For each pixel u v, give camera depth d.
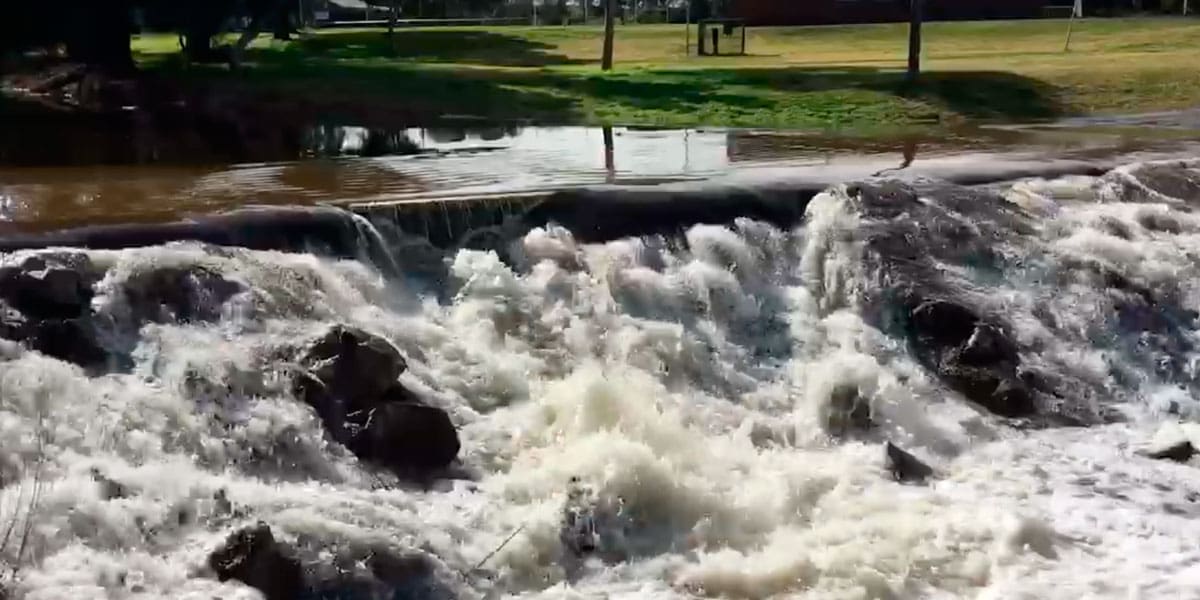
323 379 8.76
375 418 8.62
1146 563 8.03
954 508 8.70
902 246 12.33
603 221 11.98
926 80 24.22
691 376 10.75
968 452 10.05
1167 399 11.51
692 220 12.26
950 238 12.66
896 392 10.63
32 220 10.75
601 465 8.45
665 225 12.12
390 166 14.71
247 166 14.80
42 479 7.32
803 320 11.73
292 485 8.04
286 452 8.31
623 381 9.96
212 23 28.03
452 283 10.99
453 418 9.28
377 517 7.66
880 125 20.38
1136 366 11.91
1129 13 43.59
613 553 7.92
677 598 7.43
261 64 29.61
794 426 10.20
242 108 21.75
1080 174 15.03
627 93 23.34
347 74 26.38
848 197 12.69
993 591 7.60
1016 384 11.04
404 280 11.01
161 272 9.51
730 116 20.94
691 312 11.47
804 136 18.50
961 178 14.35
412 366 9.75
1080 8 40.78
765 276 12.09
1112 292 12.48
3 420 7.78
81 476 7.41
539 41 39.56
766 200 12.65
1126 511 8.84
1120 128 20.11
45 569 6.48
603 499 8.25
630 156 15.77
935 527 8.30
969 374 11.12
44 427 7.84
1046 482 9.37
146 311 9.28
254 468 8.18
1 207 11.52
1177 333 12.38
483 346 10.27
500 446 9.05
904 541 8.13
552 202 12.01
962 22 40.62
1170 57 27.92
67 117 20.52
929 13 42.94
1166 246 13.27
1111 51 30.36
